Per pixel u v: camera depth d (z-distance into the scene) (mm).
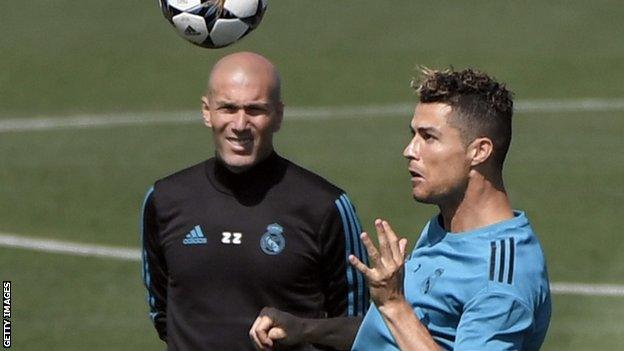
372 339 20828
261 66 23594
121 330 39594
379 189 52875
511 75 70062
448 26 78062
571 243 46969
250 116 23391
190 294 23938
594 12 80688
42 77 70000
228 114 23422
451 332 19922
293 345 23047
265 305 23703
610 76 69750
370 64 71750
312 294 23859
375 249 19422
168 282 24438
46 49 74500
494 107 20000
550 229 48438
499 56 73188
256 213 23703
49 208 50844
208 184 24031
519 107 64938
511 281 19406
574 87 68062
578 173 54875
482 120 19922
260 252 23594
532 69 70938
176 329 24094
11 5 82562
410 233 47719
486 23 78500
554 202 51406
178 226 24000
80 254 46031
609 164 56062
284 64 71875
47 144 59312
